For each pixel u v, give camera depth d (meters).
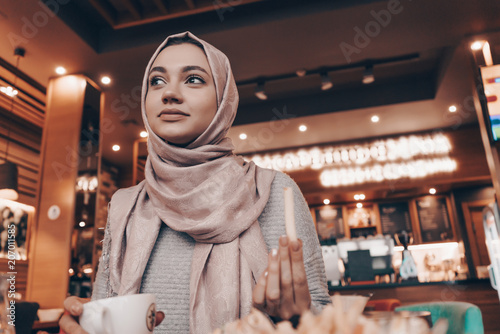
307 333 0.28
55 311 2.67
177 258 0.71
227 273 0.63
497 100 3.50
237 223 0.66
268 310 0.48
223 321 0.60
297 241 0.45
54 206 3.55
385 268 4.09
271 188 0.76
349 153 5.73
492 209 3.41
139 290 0.69
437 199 5.98
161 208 0.72
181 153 0.72
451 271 5.62
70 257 3.42
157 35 3.47
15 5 2.95
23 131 4.41
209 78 0.75
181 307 0.67
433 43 3.69
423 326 0.28
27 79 3.92
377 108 4.75
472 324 1.04
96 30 3.56
